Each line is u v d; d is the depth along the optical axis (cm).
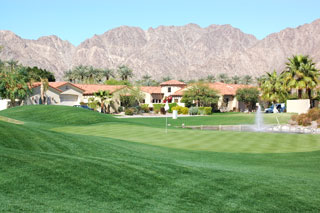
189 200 834
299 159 1534
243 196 890
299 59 5809
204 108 6588
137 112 6719
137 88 7375
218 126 4447
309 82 5759
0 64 9256
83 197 785
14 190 771
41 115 3916
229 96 7969
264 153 1742
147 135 2506
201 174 1060
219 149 1889
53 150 1283
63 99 6769
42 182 837
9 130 1428
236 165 1352
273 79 7206
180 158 1455
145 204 783
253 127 4250
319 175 1184
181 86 8344
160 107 7094
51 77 10488
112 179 923
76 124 3525
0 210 656
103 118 3922
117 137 2383
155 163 1157
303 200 884
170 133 2638
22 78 6216
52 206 709
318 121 3900
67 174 909
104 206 746
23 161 955
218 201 843
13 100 5794
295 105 5916
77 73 12800
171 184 938
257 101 7969
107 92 6606
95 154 1302
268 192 933
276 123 4812
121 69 13000
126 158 1259
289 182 1045
